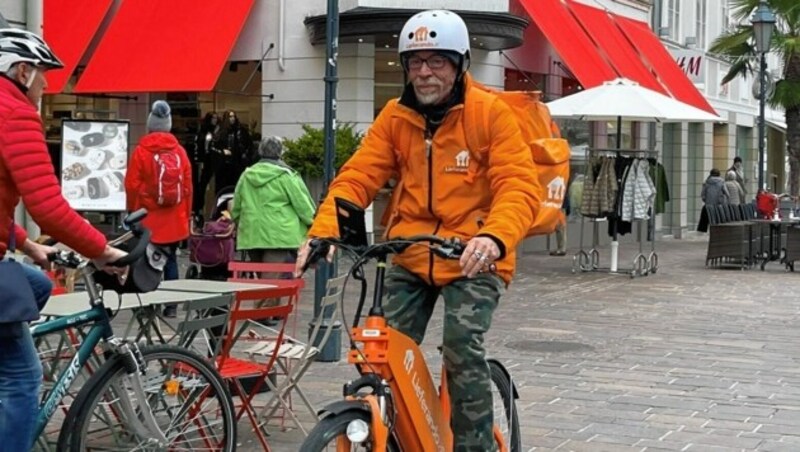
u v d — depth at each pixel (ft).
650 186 61.11
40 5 39.47
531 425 25.39
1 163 15.12
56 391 16.87
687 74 98.89
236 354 27.09
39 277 16.30
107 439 19.29
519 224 15.52
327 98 32.42
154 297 20.49
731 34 99.30
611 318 43.14
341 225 15.51
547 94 78.02
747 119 129.29
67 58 62.90
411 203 16.83
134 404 17.69
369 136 17.16
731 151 122.83
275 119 66.80
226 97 67.97
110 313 17.66
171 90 61.05
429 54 16.02
